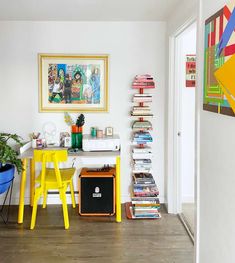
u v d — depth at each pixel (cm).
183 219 357
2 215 372
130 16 366
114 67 396
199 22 225
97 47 393
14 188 405
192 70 391
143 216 360
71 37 390
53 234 322
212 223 199
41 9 335
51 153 328
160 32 392
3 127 399
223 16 169
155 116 402
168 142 374
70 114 400
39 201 408
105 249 290
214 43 185
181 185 393
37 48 390
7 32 387
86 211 369
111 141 361
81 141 383
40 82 393
